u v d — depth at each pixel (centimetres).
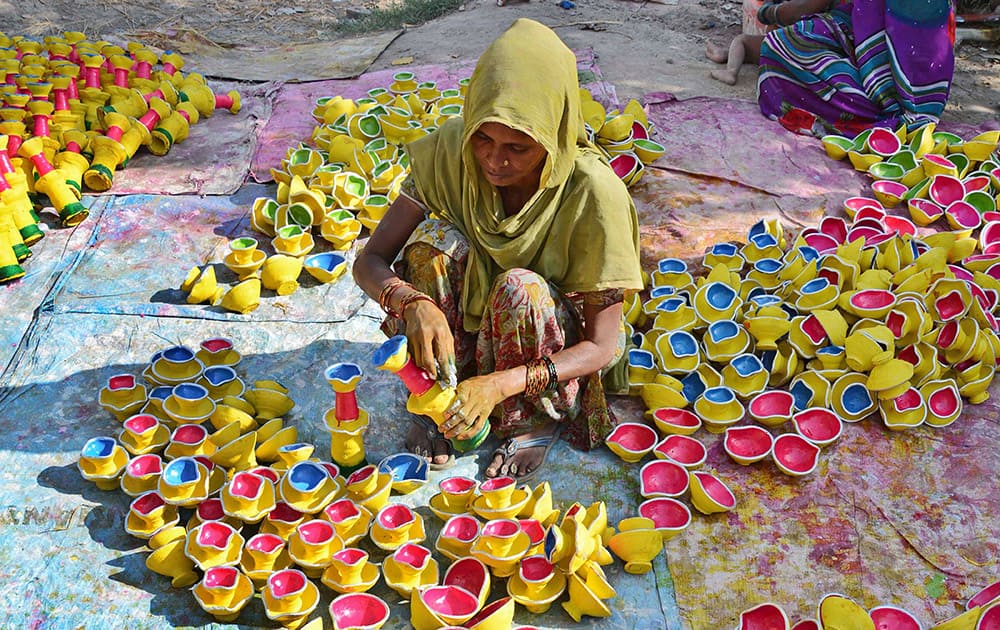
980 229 381
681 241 372
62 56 481
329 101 454
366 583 224
